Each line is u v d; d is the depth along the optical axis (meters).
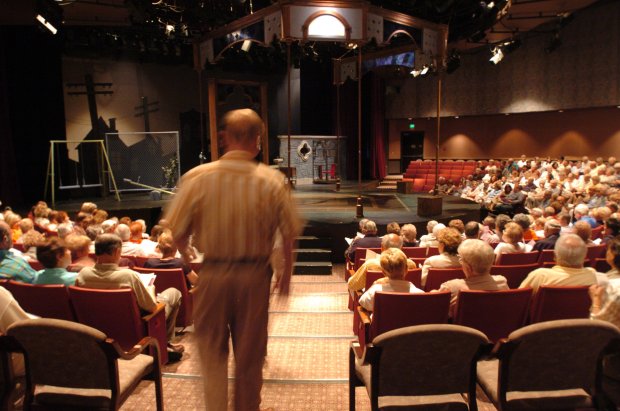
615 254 2.79
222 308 2.15
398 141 20.12
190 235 2.26
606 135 15.47
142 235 6.41
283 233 2.21
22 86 12.09
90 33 12.43
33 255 4.95
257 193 2.16
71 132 13.56
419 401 2.50
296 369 3.79
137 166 14.64
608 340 2.29
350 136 18.84
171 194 12.63
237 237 2.13
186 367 3.85
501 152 18.16
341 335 4.53
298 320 4.98
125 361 2.91
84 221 6.36
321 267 7.53
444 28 8.84
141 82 14.62
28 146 12.33
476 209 9.74
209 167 2.23
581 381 2.39
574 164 14.90
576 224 5.25
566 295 3.21
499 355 2.32
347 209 9.90
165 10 10.43
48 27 8.55
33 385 2.54
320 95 18.61
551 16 12.28
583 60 15.17
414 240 6.03
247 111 2.29
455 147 19.20
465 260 3.30
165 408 3.19
